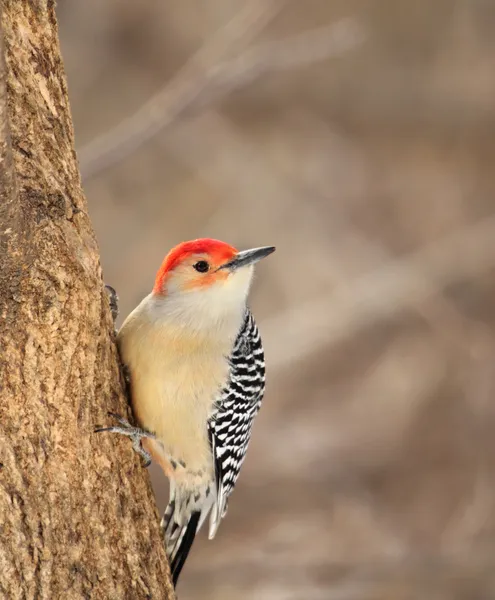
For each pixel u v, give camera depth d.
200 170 18.77
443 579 12.84
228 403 6.47
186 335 6.20
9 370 4.87
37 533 4.90
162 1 19.62
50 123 4.97
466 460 16.02
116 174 18.28
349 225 18.89
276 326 17.27
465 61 20.39
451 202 19.39
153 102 12.28
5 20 4.77
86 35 19.41
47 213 4.93
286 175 19.17
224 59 13.71
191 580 12.91
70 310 5.01
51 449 4.98
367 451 16.03
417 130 20.02
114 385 5.44
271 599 12.59
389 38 20.34
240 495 15.13
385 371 17.06
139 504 5.38
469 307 17.70
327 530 14.49
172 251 6.45
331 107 19.91
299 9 19.38
